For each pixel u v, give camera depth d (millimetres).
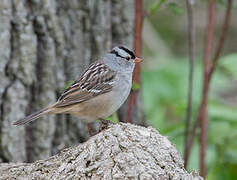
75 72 11789
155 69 15391
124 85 10555
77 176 7711
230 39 21219
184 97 14844
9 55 11016
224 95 17469
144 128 8250
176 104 13594
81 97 10156
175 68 15391
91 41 12062
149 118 14227
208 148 11664
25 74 11117
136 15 10969
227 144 11547
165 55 18422
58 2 11617
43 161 8531
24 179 8344
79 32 11859
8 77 11070
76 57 11828
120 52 10625
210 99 13008
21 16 10984
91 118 10445
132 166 7543
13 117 11102
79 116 10383
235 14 21422
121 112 12734
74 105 10133
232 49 21047
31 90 11328
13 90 11078
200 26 20641
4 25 10891
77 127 11828
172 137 11812
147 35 18766
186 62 15984
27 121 9766
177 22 21125
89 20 11969
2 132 11062
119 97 10523
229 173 11500
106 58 10609
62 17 11664
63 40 11539
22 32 11031
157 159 7758
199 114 11273
